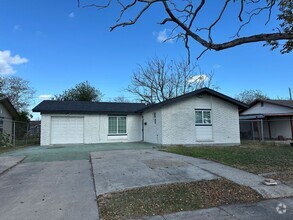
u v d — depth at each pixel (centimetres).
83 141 1928
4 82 3441
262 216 442
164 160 952
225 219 433
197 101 1720
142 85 3259
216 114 1750
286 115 2317
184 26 493
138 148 1446
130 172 764
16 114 2380
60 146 1708
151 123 1834
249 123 2723
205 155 1084
